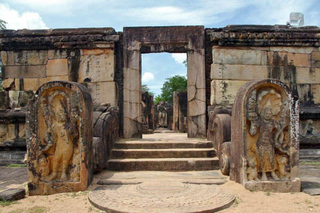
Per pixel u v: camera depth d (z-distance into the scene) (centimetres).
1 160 867
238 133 540
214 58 902
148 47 933
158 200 445
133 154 697
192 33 921
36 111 533
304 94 909
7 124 917
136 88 919
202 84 910
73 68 923
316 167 762
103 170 654
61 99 538
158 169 654
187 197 459
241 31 899
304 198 476
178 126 1939
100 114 685
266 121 530
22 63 938
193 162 654
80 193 509
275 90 537
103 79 913
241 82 900
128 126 910
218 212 413
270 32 902
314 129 901
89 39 903
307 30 910
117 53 935
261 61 907
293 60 913
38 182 523
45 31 929
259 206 437
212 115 740
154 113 2289
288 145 532
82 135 527
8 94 936
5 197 480
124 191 500
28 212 424
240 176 532
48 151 534
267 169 527
